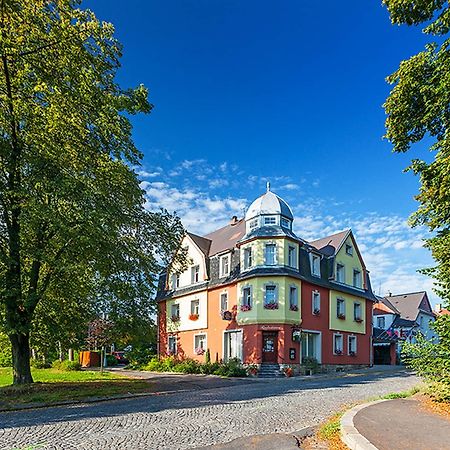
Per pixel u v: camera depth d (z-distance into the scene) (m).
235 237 33.25
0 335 19.58
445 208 13.05
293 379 24.19
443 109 12.01
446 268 12.12
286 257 29.00
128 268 17.83
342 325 33.75
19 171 15.97
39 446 7.60
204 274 33.38
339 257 34.72
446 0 11.36
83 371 29.30
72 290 18.11
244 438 8.16
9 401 13.63
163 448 7.48
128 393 15.86
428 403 11.34
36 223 15.12
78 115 16.14
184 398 14.66
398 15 11.84
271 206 29.97
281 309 28.05
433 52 11.81
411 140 13.35
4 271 16.12
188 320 34.69
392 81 12.72
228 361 28.67
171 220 21.23
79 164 16.36
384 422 8.94
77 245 15.98
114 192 17.67
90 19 16.22
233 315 30.02
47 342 18.62
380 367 36.44
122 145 18.03
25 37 14.60
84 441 7.95
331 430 8.61
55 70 15.55
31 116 15.39
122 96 17.44
